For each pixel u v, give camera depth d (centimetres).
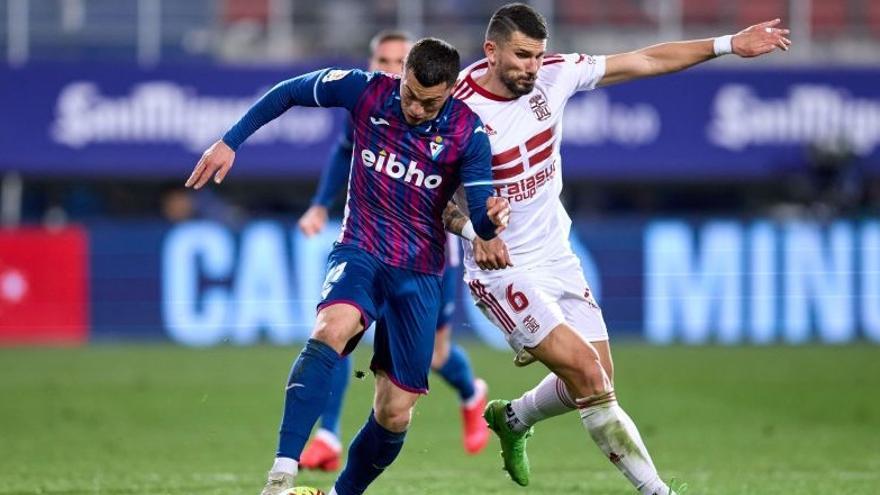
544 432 3575
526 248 2178
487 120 2128
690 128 6116
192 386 4531
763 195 6762
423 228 2047
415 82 1928
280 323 5884
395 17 6253
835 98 6159
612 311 6072
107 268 5934
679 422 3756
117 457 3105
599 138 6084
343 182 2905
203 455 3144
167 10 6209
